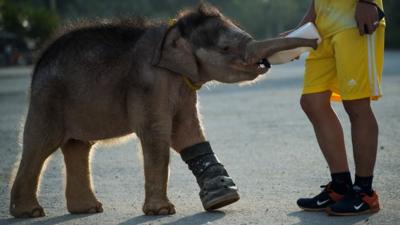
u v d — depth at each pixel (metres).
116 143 7.77
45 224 7.03
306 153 10.80
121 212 7.45
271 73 36.00
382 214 6.79
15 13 65.69
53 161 10.94
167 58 6.98
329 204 7.01
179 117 7.30
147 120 7.04
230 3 109.62
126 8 87.19
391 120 14.12
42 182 9.35
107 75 7.23
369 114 6.82
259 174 9.33
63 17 84.06
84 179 7.57
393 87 22.14
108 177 9.56
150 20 7.48
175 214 7.18
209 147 7.38
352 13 6.69
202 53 6.93
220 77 6.95
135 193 8.45
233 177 9.20
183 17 7.06
